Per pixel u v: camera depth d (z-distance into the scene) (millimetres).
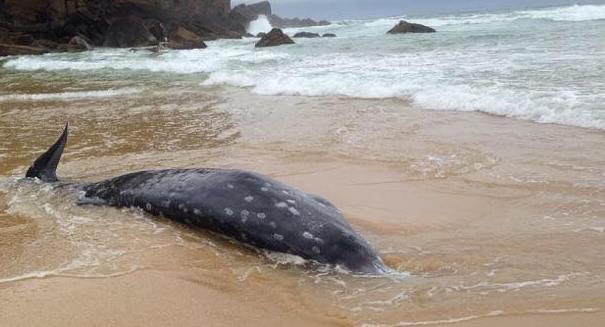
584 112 8758
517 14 41531
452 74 13469
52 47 38406
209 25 47375
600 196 5531
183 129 9875
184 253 4496
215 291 3865
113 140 9203
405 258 4371
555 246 4453
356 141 8312
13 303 3691
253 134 9211
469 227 5039
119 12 42656
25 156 8211
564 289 3672
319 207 4664
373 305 3588
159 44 36719
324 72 15828
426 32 31719
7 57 33281
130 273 4133
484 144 7734
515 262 4195
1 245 4684
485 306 3496
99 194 5773
